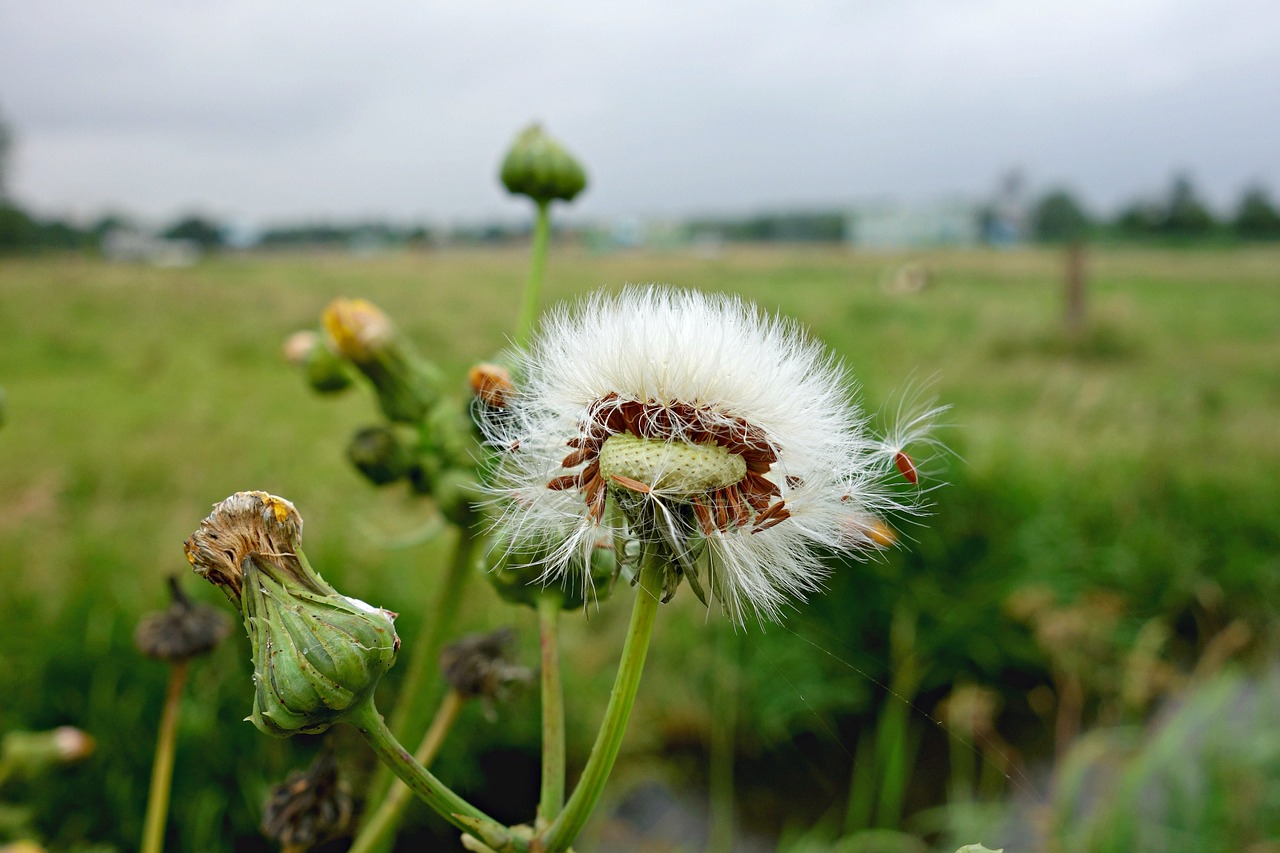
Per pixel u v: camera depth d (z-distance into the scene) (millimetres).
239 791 4348
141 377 12922
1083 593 6043
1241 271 36562
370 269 40969
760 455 1104
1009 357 13867
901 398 1224
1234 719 4965
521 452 1200
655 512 1072
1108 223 72125
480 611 5055
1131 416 9367
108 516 6082
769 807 4750
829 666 5293
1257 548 6859
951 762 4895
